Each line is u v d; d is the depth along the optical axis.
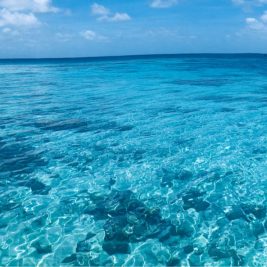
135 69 45.66
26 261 5.49
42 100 19.61
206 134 12.27
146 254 5.69
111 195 7.75
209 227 6.46
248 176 8.70
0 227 6.44
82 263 5.47
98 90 23.88
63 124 13.76
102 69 46.94
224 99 19.42
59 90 24.06
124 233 6.29
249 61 65.94
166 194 7.79
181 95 21.14
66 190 7.99
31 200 7.50
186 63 60.12
